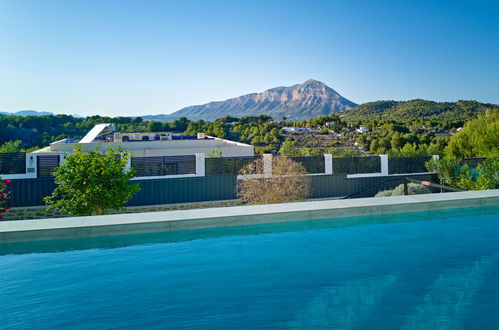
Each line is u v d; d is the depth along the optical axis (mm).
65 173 9828
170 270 5496
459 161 16031
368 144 98188
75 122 101438
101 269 5535
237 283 5047
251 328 3902
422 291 4789
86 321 4059
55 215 13859
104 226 6586
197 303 4484
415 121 114438
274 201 13070
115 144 28891
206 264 5727
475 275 5273
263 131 110188
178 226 6895
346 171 17141
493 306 4328
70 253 6184
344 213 7781
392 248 6422
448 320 4023
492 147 24094
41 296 4664
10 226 6508
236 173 16062
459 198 8594
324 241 6758
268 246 6492
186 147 30625
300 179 14102
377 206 8000
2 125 90375
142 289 4859
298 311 4273
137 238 6699
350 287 4918
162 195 14547
